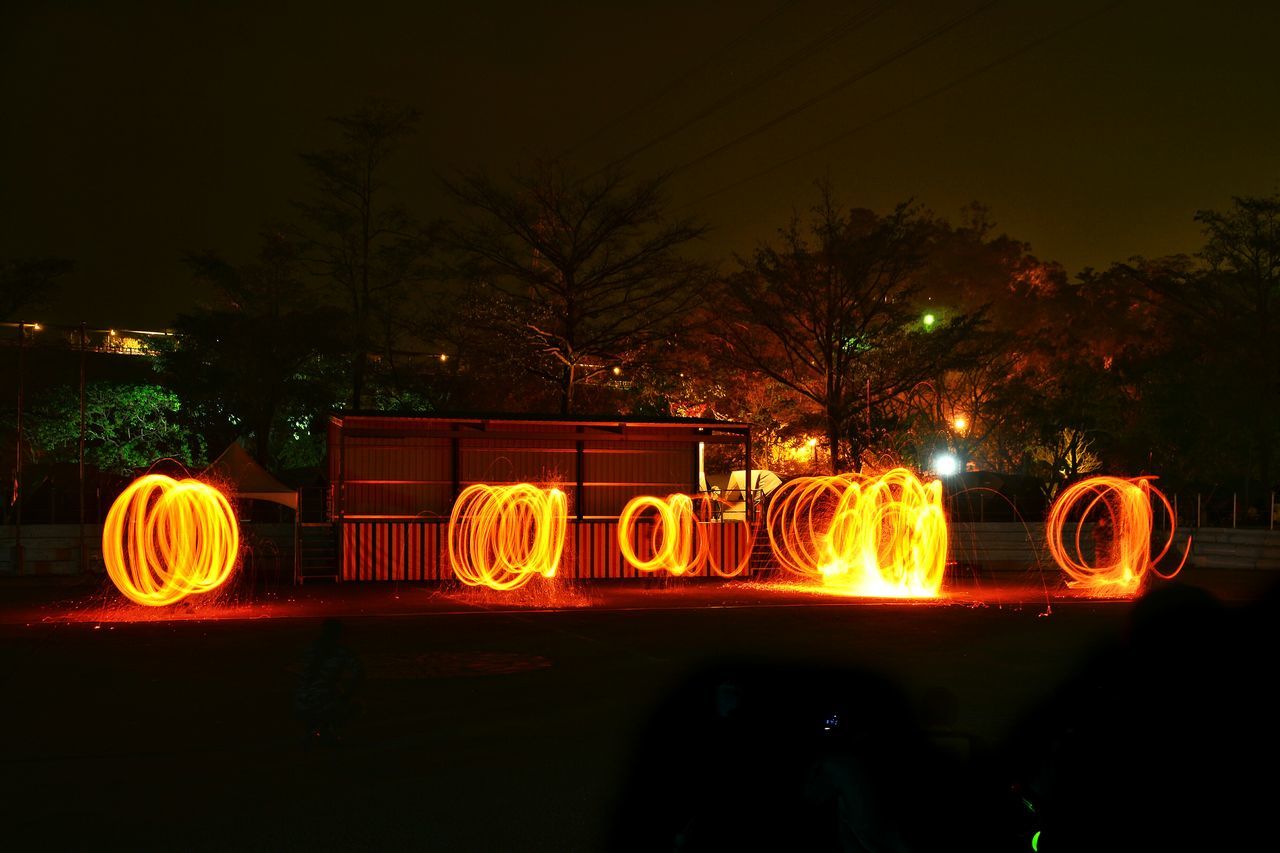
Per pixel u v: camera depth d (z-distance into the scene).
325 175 45.06
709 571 33.34
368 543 31.14
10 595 27.30
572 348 43.53
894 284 44.44
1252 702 3.51
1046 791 4.06
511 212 42.44
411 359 47.81
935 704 5.48
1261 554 36.19
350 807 8.38
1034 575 35.53
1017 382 54.25
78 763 9.88
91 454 47.59
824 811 4.75
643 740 7.92
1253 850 3.41
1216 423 48.47
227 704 12.80
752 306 43.47
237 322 45.81
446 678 14.62
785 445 47.81
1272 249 47.75
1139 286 71.19
